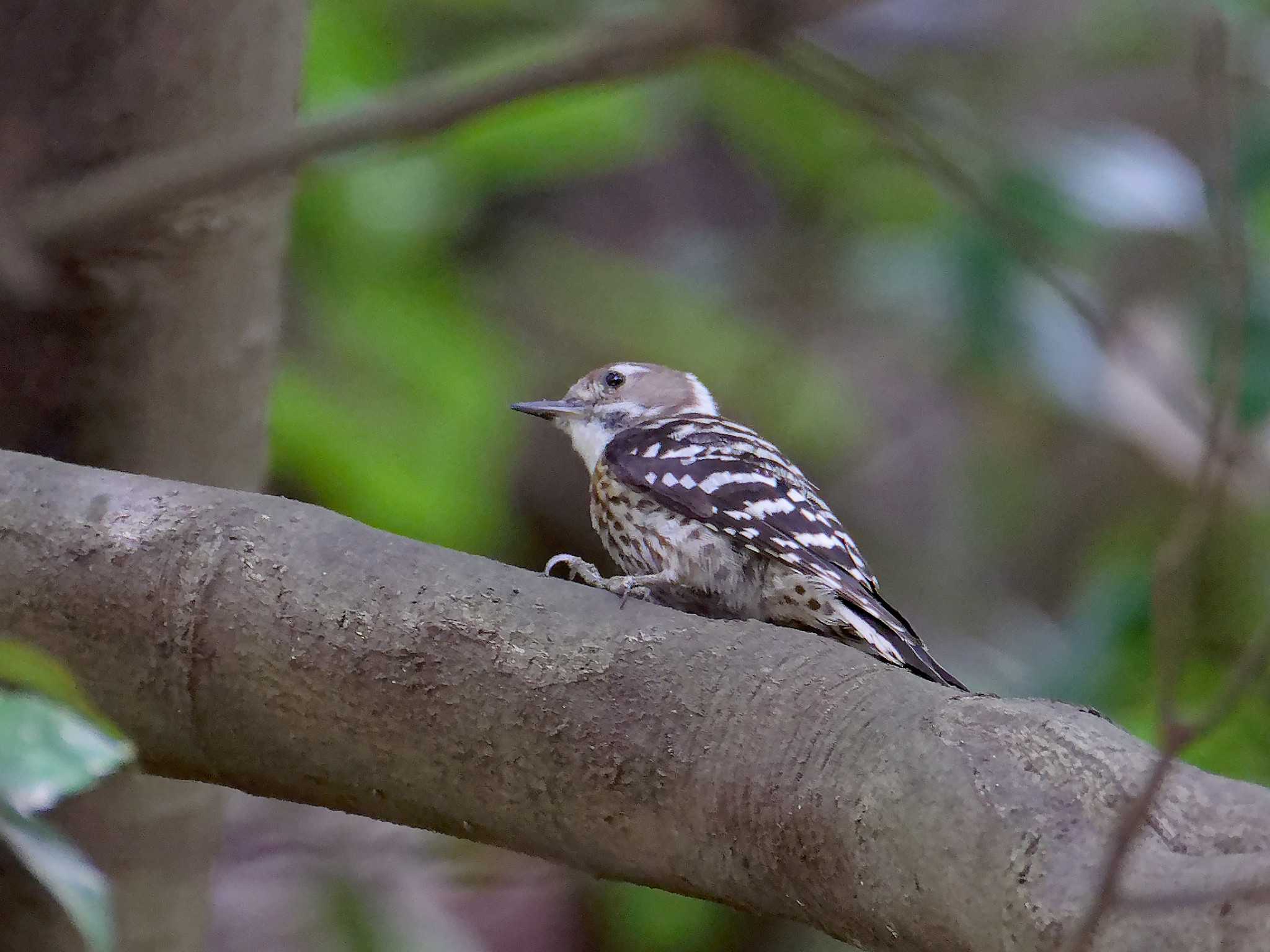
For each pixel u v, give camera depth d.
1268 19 8.34
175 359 7.79
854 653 4.81
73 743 3.49
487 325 11.17
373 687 5.09
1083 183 9.10
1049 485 15.23
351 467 9.68
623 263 13.71
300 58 8.01
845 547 7.95
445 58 10.68
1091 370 9.86
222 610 5.23
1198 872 3.69
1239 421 7.90
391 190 10.03
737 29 6.01
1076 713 4.31
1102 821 4.00
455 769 5.05
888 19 13.29
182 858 7.95
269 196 7.75
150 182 6.32
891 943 4.38
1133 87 13.44
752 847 4.63
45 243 6.41
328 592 5.18
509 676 4.96
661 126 11.71
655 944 11.84
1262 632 3.79
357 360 9.86
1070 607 13.16
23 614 5.41
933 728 4.38
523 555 14.09
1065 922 3.87
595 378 9.70
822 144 12.20
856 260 12.30
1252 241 8.73
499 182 11.12
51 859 3.48
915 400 15.59
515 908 11.91
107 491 5.52
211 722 5.31
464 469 9.91
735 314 13.95
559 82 6.05
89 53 7.49
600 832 4.91
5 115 7.50
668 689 4.82
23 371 7.70
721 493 7.74
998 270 9.77
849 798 4.42
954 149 9.44
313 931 10.38
